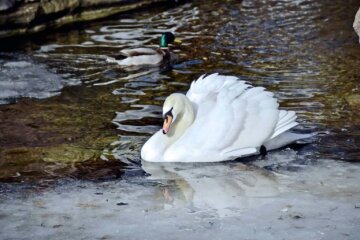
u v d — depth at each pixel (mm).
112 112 15586
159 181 11586
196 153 12445
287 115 12953
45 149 13344
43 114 15508
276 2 26406
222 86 13180
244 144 12523
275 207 10188
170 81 18125
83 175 11992
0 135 14164
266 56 19734
